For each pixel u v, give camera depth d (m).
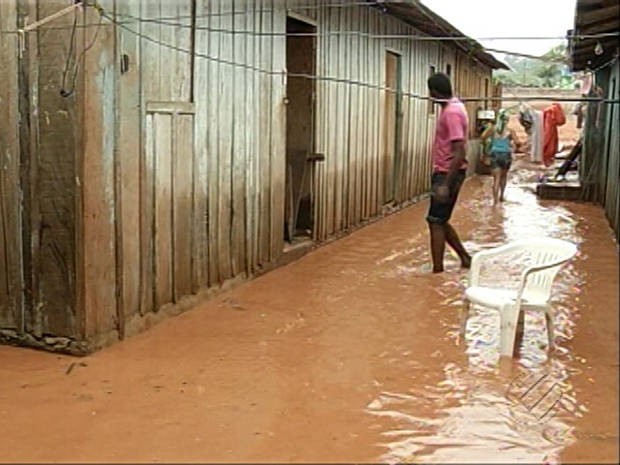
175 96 5.75
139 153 5.37
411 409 4.04
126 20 5.11
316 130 8.75
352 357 4.91
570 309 6.09
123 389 4.37
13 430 3.80
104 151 5.02
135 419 3.93
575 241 9.43
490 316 5.89
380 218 11.52
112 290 5.18
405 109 12.52
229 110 6.61
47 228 5.01
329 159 9.23
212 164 6.35
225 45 6.48
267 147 7.43
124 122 5.18
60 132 4.90
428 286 6.93
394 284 7.02
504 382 4.45
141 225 5.44
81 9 4.74
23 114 5.00
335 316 5.91
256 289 6.83
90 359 4.91
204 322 5.75
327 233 9.27
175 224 5.84
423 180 14.16
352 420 3.89
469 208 12.67
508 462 3.29
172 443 3.62
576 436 3.68
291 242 8.45
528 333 5.44
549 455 3.43
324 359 4.87
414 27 12.57
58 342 5.07
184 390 4.34
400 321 5.77
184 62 5.86
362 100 10.40
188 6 5.86
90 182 4.92
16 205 5.09
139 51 5.29
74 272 4.97
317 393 4.28
